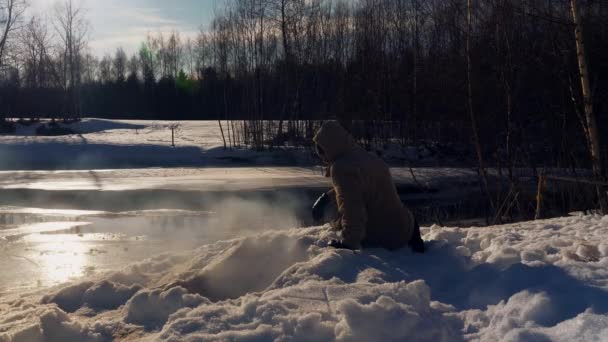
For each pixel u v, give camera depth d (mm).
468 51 13977
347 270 4094
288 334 3117
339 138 4762
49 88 60750
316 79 35062
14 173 24906
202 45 59406
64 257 9664
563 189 12289
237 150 34188
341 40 34219
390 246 4852
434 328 3225
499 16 13617
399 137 30422
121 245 10867
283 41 35125
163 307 3695
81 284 4359
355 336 3068
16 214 15312
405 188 20688
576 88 14430
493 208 13367
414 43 25719
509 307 3377
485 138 16594
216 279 4285
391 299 3289
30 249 10422
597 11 13945
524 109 16422
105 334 3492
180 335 3191
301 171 26312
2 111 50812
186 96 78000
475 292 3725
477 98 15203
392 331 3139
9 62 46188
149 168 28453
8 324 3555
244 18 37750
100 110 80062
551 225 6027
